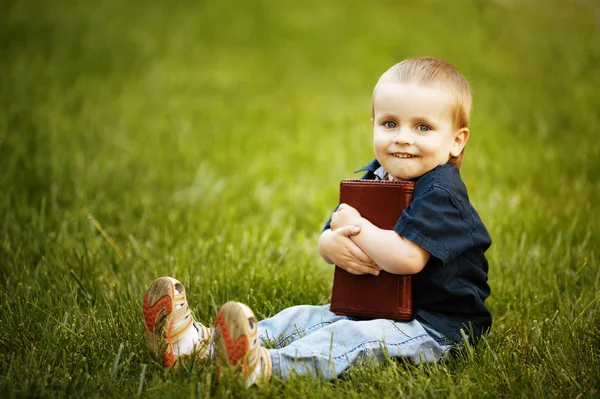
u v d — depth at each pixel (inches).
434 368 98.5
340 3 499.8
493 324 124.0
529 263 146.6
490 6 441.4
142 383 93.7
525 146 245.4
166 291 97.5
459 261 102.8
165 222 175.6
